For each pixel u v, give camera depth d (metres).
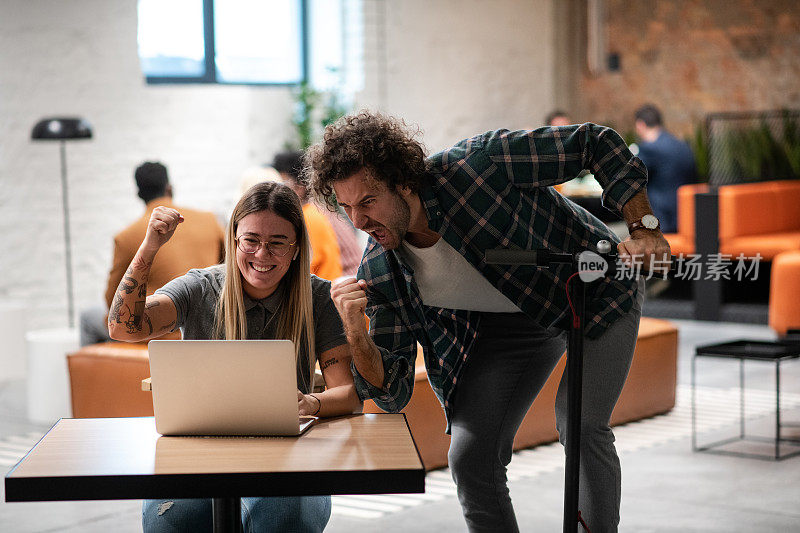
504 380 2.92
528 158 2.72
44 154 8.15
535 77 12.23
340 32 10.61
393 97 10.85
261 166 9.86
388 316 2.90
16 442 5.56
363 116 2.60
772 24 11.49
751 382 6.80
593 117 12.67
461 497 2.97
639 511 4.32
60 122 6.74
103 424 2.61
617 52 12.44
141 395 5.10
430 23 11.16
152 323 2.75
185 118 9.05
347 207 2.61
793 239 8.95
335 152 2.53
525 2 12.07
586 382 2.86
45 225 8.16
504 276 2.77
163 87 8.90
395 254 2.85
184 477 2.15
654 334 5.93
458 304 2.92
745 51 11.67
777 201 9.55
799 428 5.65
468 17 11.52
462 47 11.47
